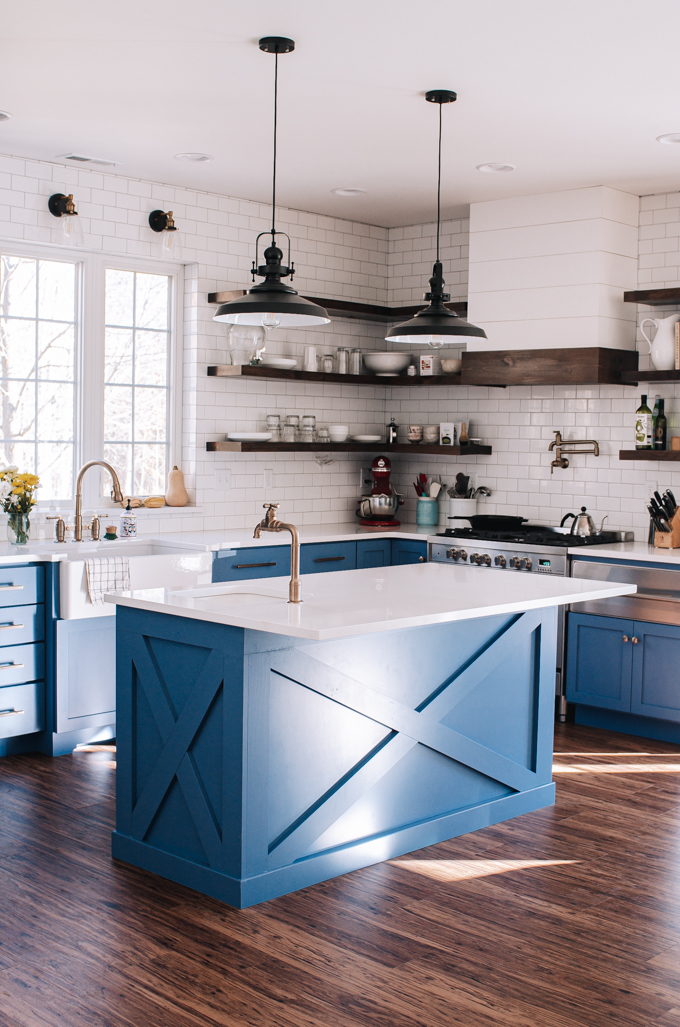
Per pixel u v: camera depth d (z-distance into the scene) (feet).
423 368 22.67
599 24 11.89
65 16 11.85
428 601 11.91
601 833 13.28
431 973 9.47
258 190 20.26
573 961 9.76
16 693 15.94
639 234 20.16
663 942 10.20
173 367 20.72
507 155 17.35
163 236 19.75
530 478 21.85
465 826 13.20
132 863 11.96
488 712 13.55
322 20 11.90
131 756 12.00
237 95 14.56
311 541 19.99
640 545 19.19
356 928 10.36
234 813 10.75
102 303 19.42
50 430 19.03
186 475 20.90
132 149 17.37
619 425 20.39
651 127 15.75
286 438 21.74
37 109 15.29
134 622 11.82
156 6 11.55
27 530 17.35
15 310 18.42
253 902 10.84
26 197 17.92
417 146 16.93
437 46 12.63
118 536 18.95
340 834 11.80
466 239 22.68
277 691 10.98
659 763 16.51
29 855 12.19
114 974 9.38
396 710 12.20
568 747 17.42
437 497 23.35
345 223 23.08
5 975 9.36
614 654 18.04
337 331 23.43
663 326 18.90
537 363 19.95
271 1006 8.85
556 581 13.96
